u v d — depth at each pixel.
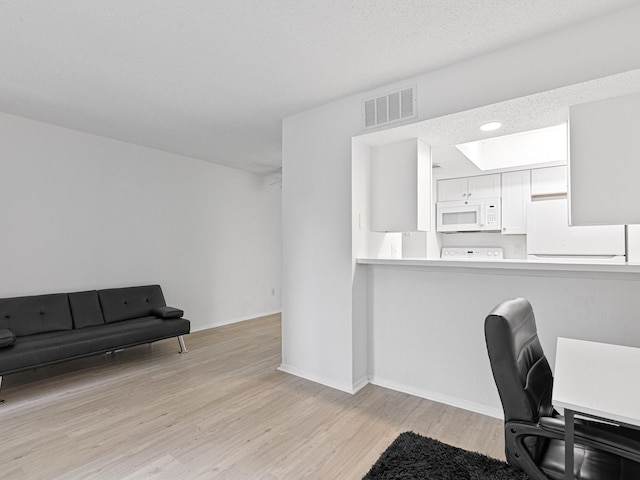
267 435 2.07
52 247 3.41
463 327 2.43
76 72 2.36
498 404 2.29
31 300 3.14
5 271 3.12
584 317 2.03
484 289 2.35
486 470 1.71
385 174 2.85
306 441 2.01
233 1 1.66
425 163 2.83
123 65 2.27
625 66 1.72
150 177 4.22
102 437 2.05
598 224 1.91
